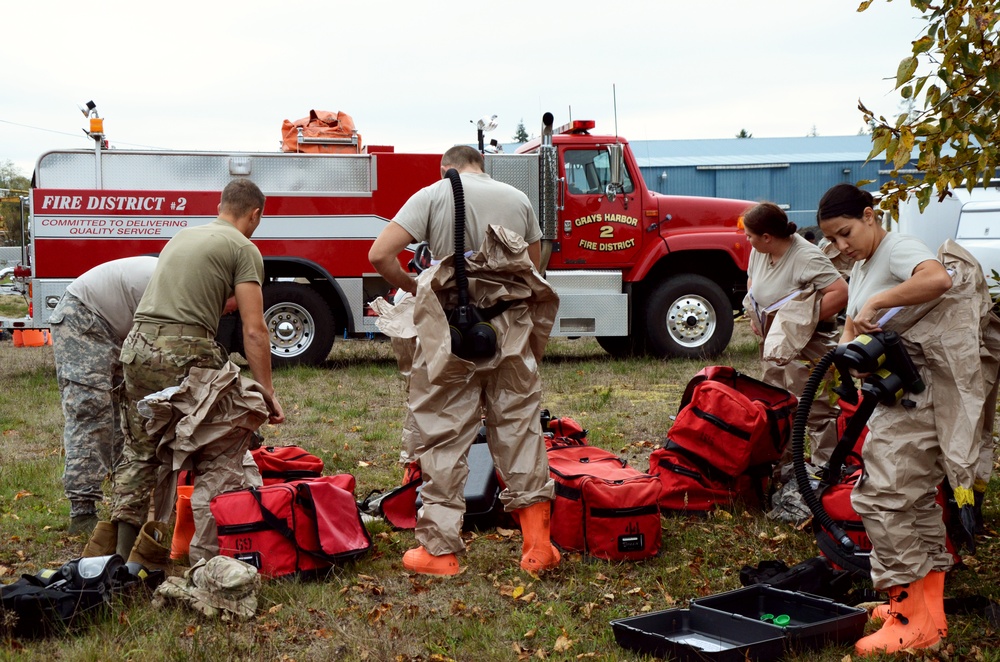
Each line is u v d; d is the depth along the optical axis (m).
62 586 3.63
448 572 4.15
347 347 14.38
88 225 10.27
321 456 6.64
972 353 3.21
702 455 5.03
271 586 3.89
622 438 7.16
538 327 4.25
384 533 4.74
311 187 10.77
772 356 4.77
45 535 4.80
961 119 3.71
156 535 4.35
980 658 3.21
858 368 3.21
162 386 4.07
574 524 4.37
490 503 4.86
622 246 11.40
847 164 35.44
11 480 5.91
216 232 4.28
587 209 11.30
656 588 4.04
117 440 4.87
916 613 3.30
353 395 9.23
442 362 3.87
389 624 3.63
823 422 5.08
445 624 3.64
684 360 11.57
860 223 3.34
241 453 4.16
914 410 3.25
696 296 11.70
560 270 11.36
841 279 4.87
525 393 4.16
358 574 4.14
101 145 10.38
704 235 11.53
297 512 4.05
